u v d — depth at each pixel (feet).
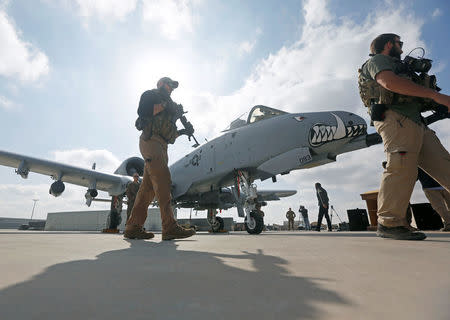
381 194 9.70
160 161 11.22
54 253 5.20
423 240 8.71
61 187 29.66
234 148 23.58
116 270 3.36
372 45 10.32
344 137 18.56
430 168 9.80
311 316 1.52
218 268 3.51
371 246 6.64
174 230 10.72
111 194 35.65
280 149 20.36
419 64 9.21
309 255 4.90
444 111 9.78
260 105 24.66
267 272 3.19
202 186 28.43
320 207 39.96
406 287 2.29
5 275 2.94
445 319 1.40
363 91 10.43
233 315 1.59
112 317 1.56
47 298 2.01
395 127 9.29
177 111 12.26
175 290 2.32
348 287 2.33
